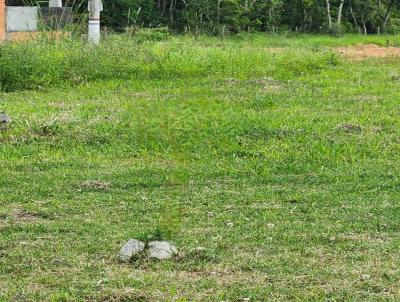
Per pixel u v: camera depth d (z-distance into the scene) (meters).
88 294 5.92
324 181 9.38
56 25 21.69
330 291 6.04
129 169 9.73
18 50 17.02
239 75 18.45
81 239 7.15
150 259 6.63
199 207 8.20
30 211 8.02
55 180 9.22
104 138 11.26
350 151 10.75
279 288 6.08
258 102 14.30
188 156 9.20
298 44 34.81
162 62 18.48
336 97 15.77
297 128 12.11
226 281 6.23
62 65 17.09
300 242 7.13
